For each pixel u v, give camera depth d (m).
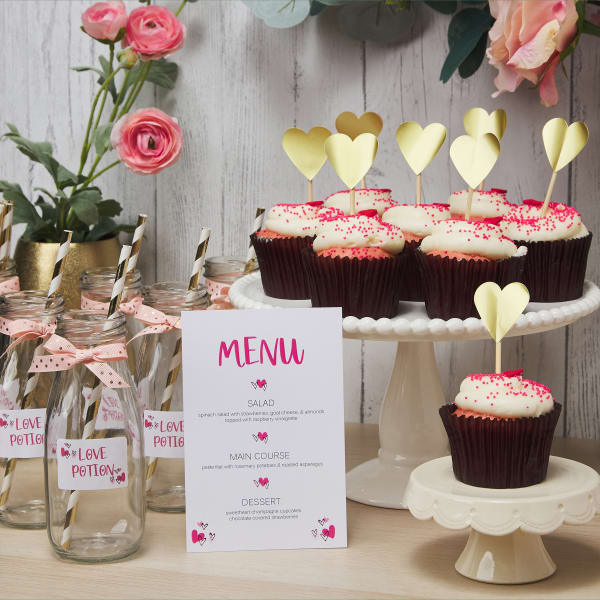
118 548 1.10
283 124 1.62
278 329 1.13
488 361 1.58
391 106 1.56
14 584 1.04
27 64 1.73
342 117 1.39
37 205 1.62
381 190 1.38
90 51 1.70
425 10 1.52
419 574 1.06
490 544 1.04
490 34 1.35
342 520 1.14
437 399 1.34
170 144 1.51
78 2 1.69
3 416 1.22
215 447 1.13
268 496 1.13
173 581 1.05
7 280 1.34
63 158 1.74
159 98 1.67
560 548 1.13
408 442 1.33
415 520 1.23
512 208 1.32
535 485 1.01
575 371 1.55
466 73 1.46
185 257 1.70
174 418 1.23
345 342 1.66
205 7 1.62
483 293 1.07
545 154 1.51
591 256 1.50
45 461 1.12
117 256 1.62
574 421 1.57
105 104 1.71
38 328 1.18
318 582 1.04
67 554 1.10
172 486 1.28
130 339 1.37
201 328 1.13
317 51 1.58
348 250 1.16
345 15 1.52
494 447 0.99
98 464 1.08
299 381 1.14
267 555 1.12
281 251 1.29
